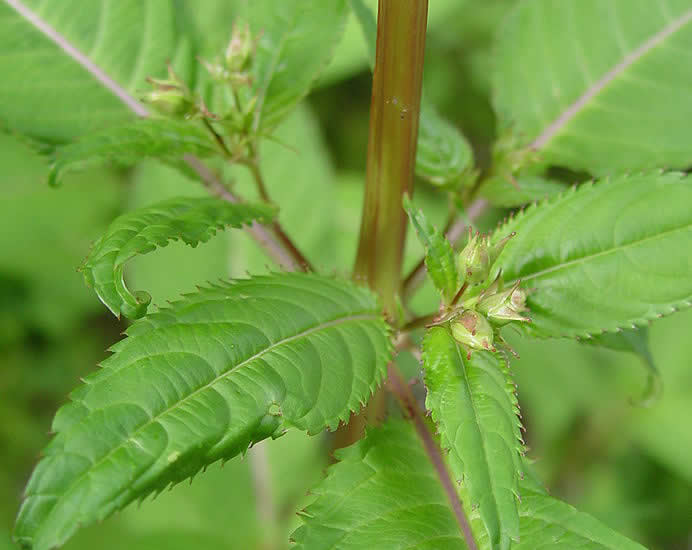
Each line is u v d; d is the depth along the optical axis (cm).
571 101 64
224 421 48
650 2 63
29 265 103
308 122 88
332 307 52
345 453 53
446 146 59
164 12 62
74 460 47
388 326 52
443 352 51
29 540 46
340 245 96
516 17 65
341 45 82
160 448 47
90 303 107
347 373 51
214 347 49
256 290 51
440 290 52
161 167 81
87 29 61
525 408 102
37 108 60
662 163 63
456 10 119
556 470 98
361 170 116
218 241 80
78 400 47
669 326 97
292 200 86
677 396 96
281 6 59
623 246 54
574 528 51
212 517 75
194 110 55
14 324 104
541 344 99
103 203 106
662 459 96
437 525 52
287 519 76
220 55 59
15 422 103
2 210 103
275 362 50
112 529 74
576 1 64
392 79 52
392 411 55
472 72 117
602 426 98
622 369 98
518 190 58
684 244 53
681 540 95
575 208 54
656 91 63
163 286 78
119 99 61
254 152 57
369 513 52
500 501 48
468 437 49
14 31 60
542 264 54
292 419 49
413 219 52
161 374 48
